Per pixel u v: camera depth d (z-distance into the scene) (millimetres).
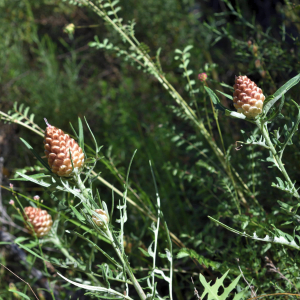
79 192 952
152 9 2383
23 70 2258
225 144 1418
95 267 1196
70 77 2262
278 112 940
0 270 1271
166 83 1163
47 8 2697
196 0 2633
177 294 1149
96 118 2111
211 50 2123
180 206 1296
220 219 1282
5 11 2391
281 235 967
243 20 1311
